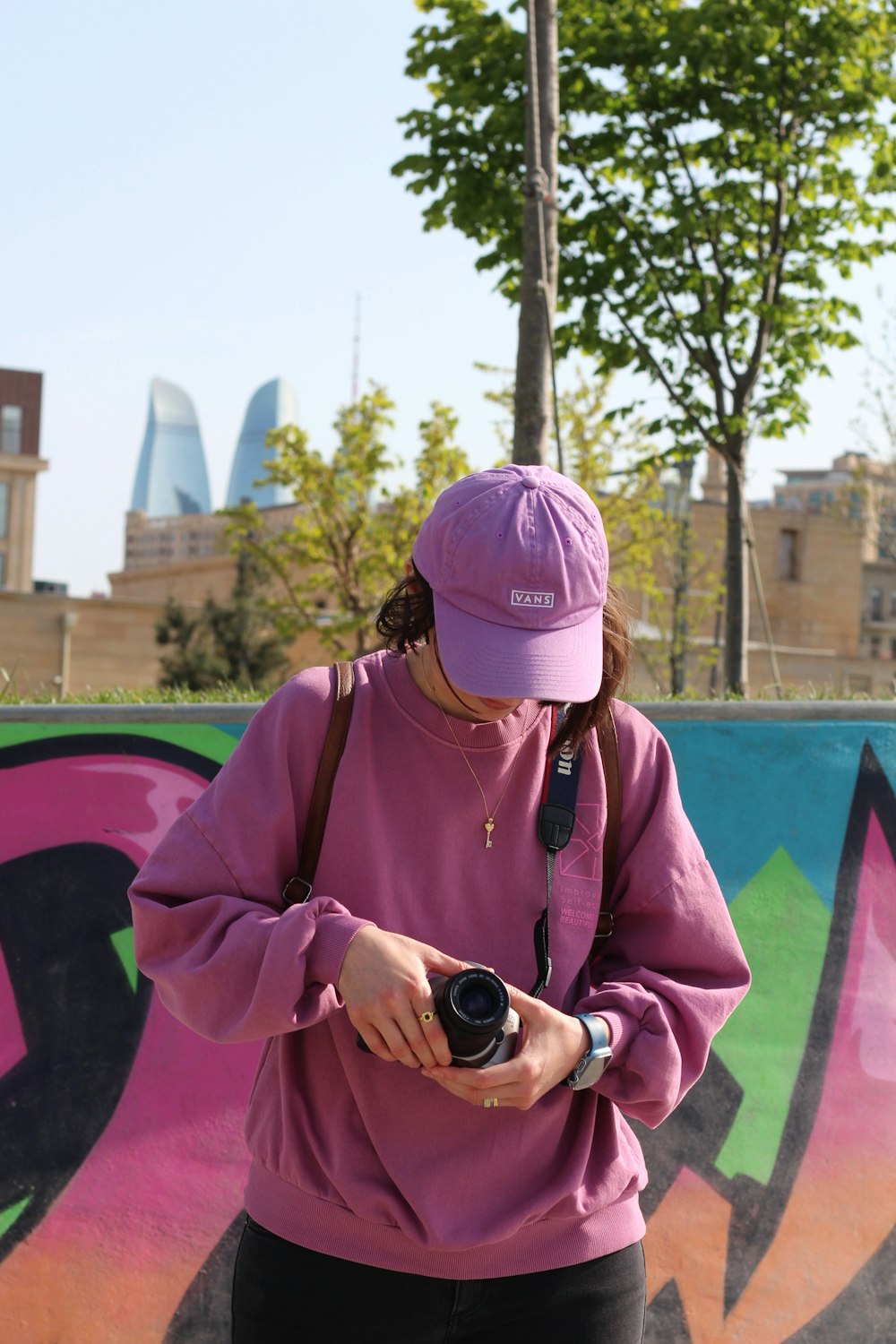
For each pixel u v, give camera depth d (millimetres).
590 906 1812
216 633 27328
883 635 58750
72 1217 2836
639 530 20688
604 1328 1757
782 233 9242
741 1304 2879
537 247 6000
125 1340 2762
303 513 21141
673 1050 1706
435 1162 1699
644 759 1876
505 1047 1615
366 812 1745
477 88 8367
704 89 8812
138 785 3205
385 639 1774
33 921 3070
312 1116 1758
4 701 4973
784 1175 2990
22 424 72688
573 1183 1741
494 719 1742
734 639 9305
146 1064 2977
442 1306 1692
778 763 3336
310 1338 1699
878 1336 2898
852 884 3271
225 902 1697
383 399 19656
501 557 1608
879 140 9023
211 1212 2855
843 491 31391
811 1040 3117
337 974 1596
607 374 9516
